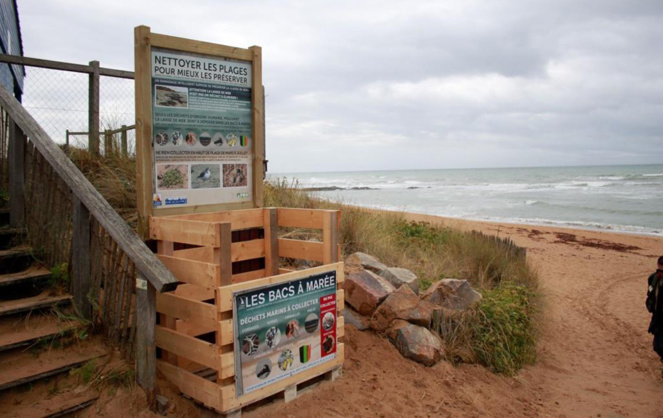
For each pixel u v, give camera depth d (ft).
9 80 35.81
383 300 19.13
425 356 17.24
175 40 13.96
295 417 12.75
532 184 224.94
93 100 26.03
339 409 13.53
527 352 21.01
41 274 14.71
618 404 18.13
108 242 13.69
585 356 23.48
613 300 34.45
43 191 15.62
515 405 16.72
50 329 13.35
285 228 25.64
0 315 13.15
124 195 21.15
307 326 13.57
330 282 14.21
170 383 13.00
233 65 15.51
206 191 15.07
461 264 29.63
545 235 68.08
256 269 16.52
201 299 14.19
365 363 16.43
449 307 20.26
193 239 12.44
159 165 13.93
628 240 65.00
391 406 14.34
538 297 26.53
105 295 13.71
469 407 15.61
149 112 13.58
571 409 17.35
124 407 11.82
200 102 14.74
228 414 11.72
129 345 12.88
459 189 202.49
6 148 18.40
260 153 16.30
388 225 35.04
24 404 11.60
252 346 12.12
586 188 185.57
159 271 11.39
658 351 21.54
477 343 19.26
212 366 11.72
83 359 12.86
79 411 11.69
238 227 15.57
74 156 23.32
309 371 13.75
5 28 34.96
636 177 268.00
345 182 310.86
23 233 16.22
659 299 21.47
